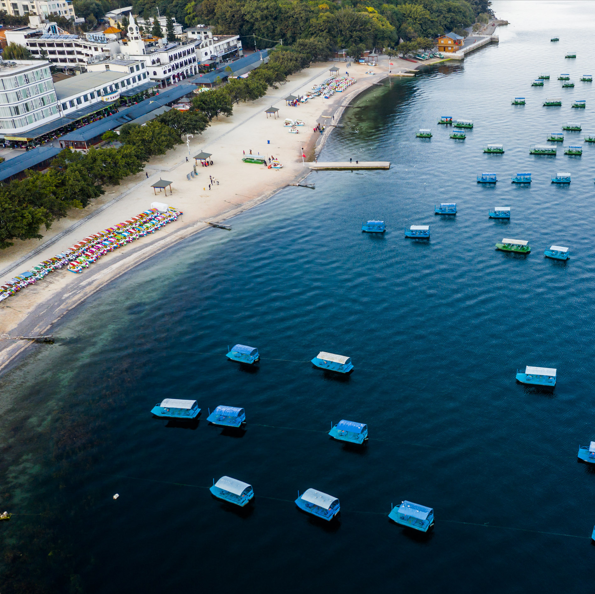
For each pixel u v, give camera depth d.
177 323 124.56
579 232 158.38
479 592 70.75
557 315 122.19
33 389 107.06
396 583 72.00
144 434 95.88
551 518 79.31
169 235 162.88
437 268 142.38
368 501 82.69
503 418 96.19
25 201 154.25
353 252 151.75
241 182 198.50
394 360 110.50
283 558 75.44
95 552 77.12
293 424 96.81
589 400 99.31
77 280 141.50
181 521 80.81
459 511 80.62
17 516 82.56
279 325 122.25
